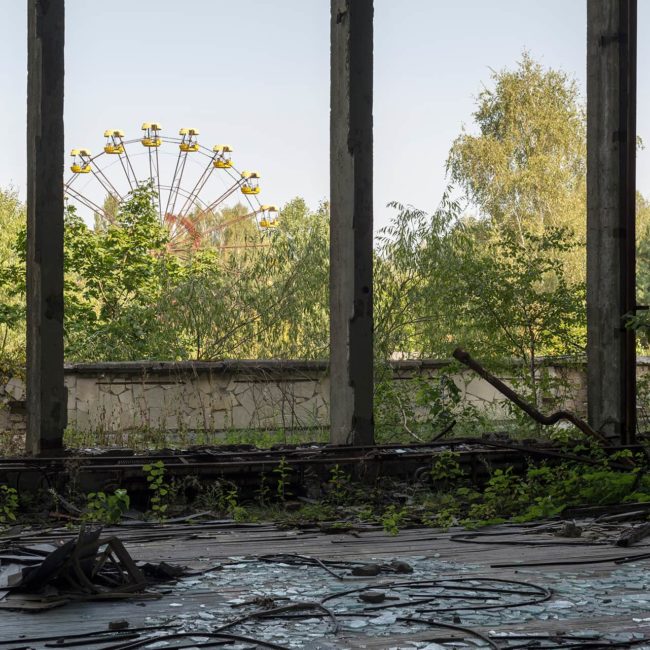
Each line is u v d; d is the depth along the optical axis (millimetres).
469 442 9461
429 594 4875
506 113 33906
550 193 32188
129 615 4453
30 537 6922
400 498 8773
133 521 7883
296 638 4031
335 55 9641
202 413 12969
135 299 17797
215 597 4832
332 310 9672
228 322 14727
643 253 35969
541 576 5363
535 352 13719
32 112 8953
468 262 12930
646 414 13102
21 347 12844
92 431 12367
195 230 30094
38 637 4043
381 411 12484
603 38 10625
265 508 8531
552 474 8938
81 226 17766
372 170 9500
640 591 4949
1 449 11828
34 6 8906
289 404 13320
